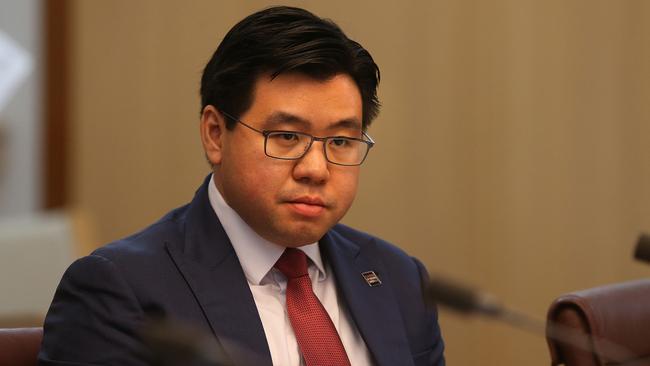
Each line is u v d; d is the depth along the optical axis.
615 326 5.56
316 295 5.45
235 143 4.94
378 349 5.29
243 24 4.98
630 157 13.93
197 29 13.34
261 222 4.98
